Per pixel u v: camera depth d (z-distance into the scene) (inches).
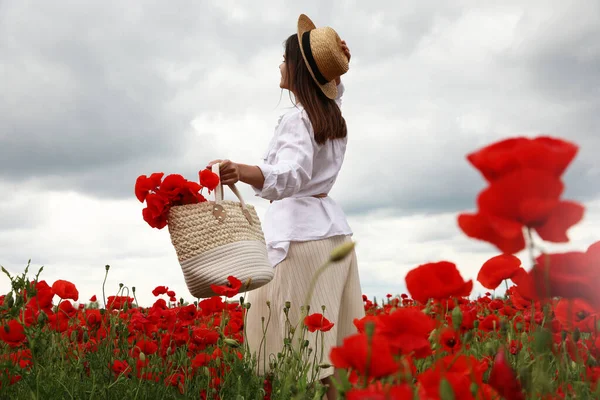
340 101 155.0
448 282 53.4
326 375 127.0
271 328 134.5
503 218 40.1
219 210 119.0
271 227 137.0
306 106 136.3
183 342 125.6
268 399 112.0
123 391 114.2
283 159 132.6
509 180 39.1
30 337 96.9
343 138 144.3
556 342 75.7
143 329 135.0
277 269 134.3
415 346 49.6
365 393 40.4
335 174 141.6
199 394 112.8
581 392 65.7
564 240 40.4
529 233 41.0
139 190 124.0
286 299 132.5
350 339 44.7
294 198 137.2
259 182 125.2
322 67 137.0
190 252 118.3
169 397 113.9
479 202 40.1
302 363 111.5
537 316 93.9
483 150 41.4
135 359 117.0
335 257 50.3
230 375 117.2
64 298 125.0
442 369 53.2
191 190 122.1
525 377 50.1
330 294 133.0
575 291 44.7
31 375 103.0
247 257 118.3
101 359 126.2
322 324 105.3
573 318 75.5
